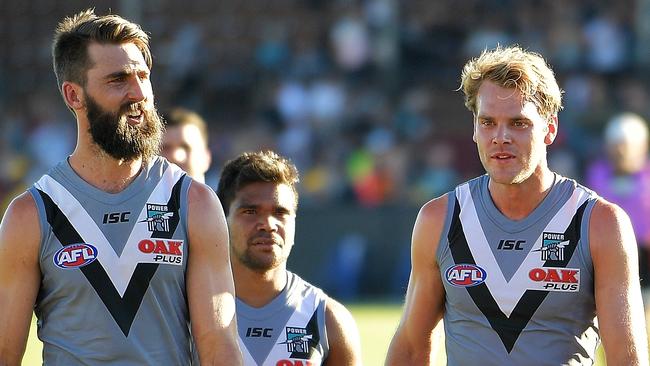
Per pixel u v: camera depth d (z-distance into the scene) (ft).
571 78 252.21
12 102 277.03
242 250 58.65
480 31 267.59
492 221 53.31
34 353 132.46
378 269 210.59
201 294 48.44
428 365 56.54
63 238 47.75
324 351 59.62
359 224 211.20
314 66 263.70
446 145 246.88
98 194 48.16
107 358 47.26
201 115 258.37
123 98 47.65
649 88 250.16
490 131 52.01
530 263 52.65
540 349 52.29
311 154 241.35
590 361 53.21
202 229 48.70
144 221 48.16
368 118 249.14
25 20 299.99
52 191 48.32
